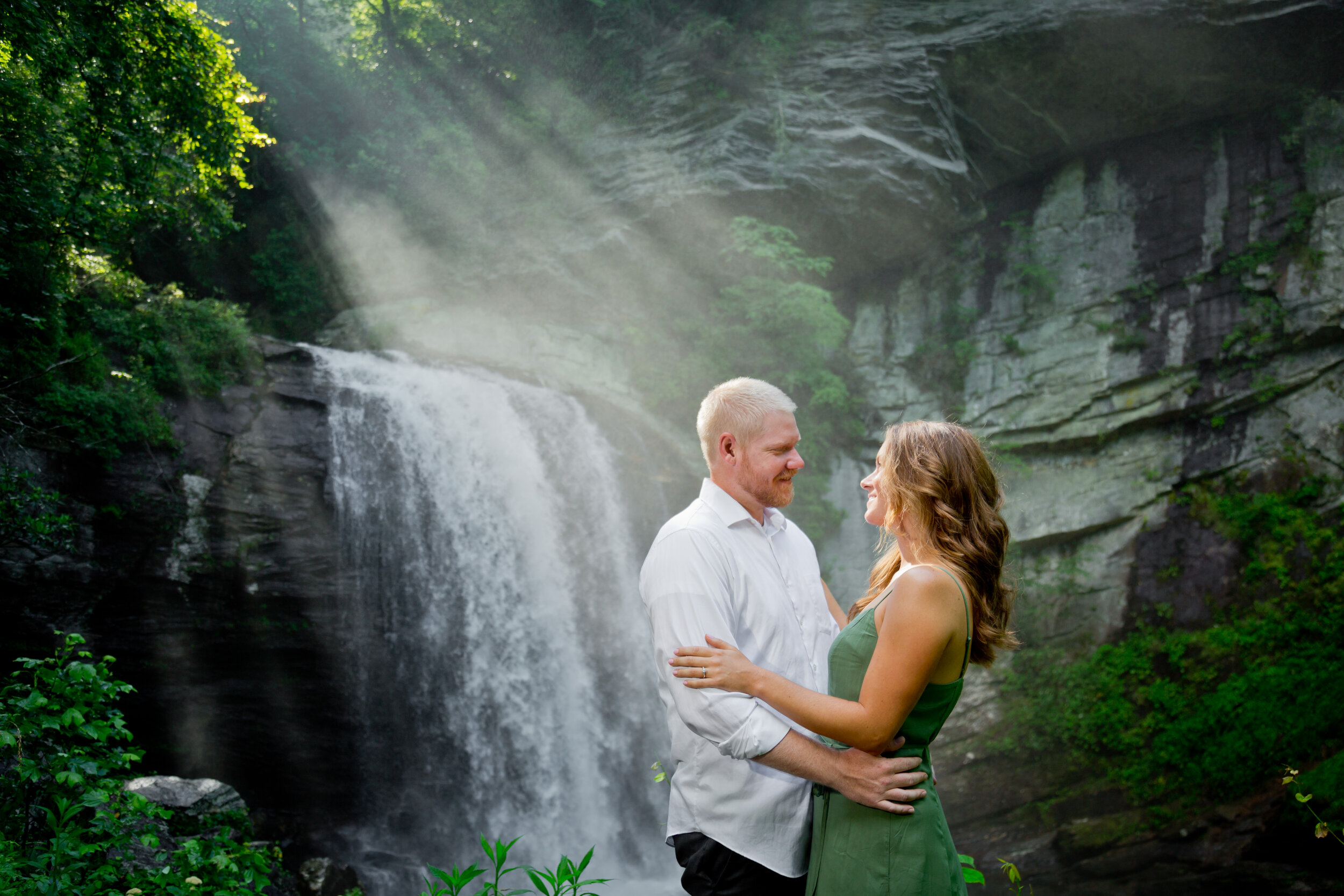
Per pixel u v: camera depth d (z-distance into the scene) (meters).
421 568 18.17
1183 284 22.45
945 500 2.58
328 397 18.12
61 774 4.04
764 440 2.91
